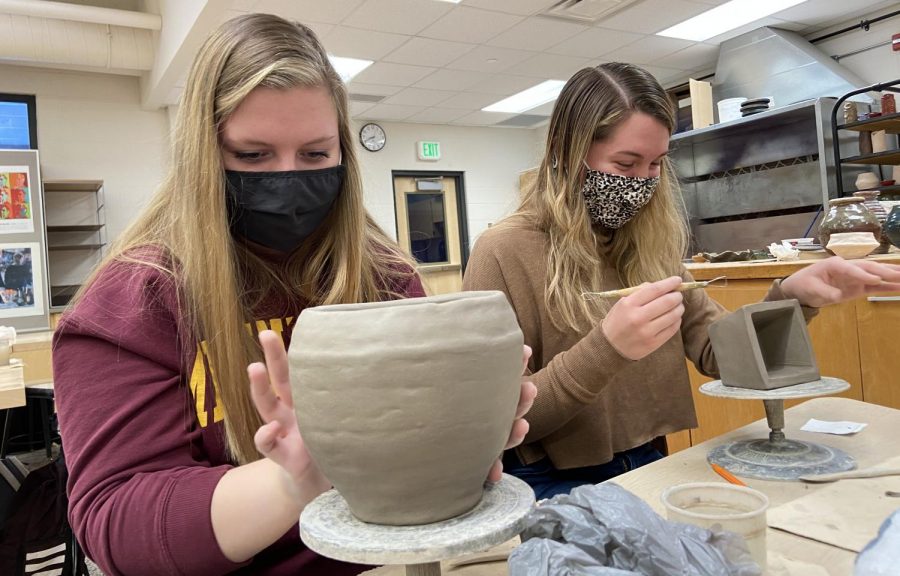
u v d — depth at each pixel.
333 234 0.90
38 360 3.37
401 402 0.42
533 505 0.48
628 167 1.26
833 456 0.85
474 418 0.43
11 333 2.69
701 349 1.34
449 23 4.28
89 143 5.20
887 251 1.89
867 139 3.76
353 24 4.19
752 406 2.01
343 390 0.42
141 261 0.78
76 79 5.15
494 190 7.52
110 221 5.27
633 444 1.25
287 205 0.76
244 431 0.77
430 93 5.86
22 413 3.99
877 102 4.26
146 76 5.00
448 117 6.81
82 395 0.68
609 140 1.23
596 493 0.49
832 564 0.58
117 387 0.69
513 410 0.48
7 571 1.27
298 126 0.72
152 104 5.20
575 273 1.27
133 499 0.60
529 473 1.21
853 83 4.36
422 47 4.69
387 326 0.43
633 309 0.91
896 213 1.81
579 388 0.98
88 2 4.91
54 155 5.09
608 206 1.29
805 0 4.34
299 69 0.70
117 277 0.77
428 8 4.02
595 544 0.45
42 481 1.27
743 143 4.41
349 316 0.44
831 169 3.88
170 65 4.20
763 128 4.26
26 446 3.95
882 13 4.53
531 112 6.88
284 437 0.51
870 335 1.84
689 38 4.93
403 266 1.03
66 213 5.14
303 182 0.76
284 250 0.87
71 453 0.66
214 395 0.78
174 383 0.73
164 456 0.68
